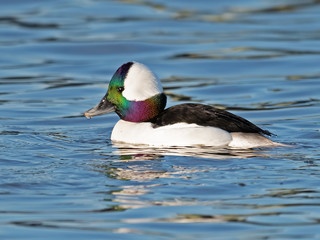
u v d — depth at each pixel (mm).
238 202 10930
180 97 19594
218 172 12344
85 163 13062
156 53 24172
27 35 25938
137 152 13797
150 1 31062
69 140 15148
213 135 14000
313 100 19203
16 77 21625
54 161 13227
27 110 18266
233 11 29766
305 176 12086
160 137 14320
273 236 9711
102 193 11375
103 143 14812
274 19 28562
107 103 15430
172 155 13438
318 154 13523
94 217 10406
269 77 21688
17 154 13758
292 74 21953
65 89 20469
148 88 15070
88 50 24391
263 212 10523
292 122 16906
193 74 22125
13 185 11750
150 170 12539
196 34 26453
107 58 23703
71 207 10797
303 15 29125
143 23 27656
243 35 26234
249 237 9695
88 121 17328
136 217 10391
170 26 27406
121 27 27062
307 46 24719
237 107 18641
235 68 22656
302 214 10438
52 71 22344
